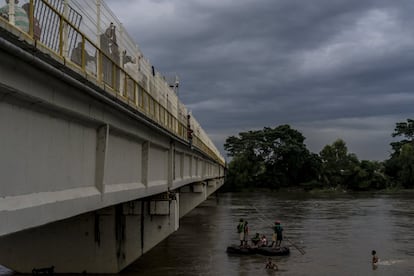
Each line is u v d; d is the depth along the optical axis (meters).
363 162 137.25
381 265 29.45
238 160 135.75
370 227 47.94
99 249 20.42
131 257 21.31
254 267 28.52
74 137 10.88
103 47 12.81
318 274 27.08
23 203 8.16
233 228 46.44
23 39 7.15
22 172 8.23
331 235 42.28
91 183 12.11
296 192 129.12
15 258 20.86
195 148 34.41
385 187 135.62
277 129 141.62
